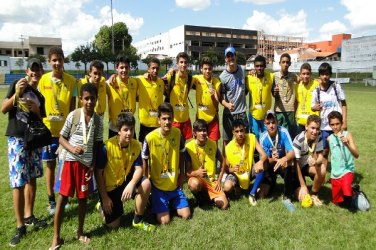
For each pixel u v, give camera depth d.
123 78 5.85
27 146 4.24
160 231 4.44
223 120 6.84
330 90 6.37
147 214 5.05
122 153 4.52
